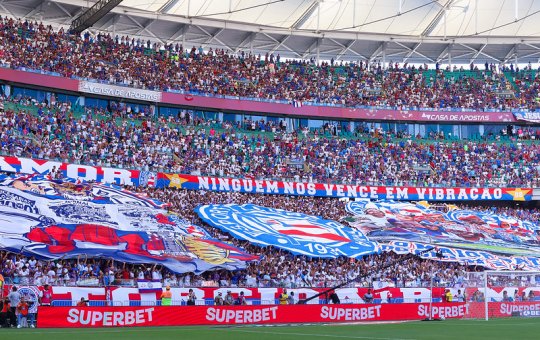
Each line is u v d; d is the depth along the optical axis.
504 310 40.06
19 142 51.09
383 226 57.53
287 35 76.94
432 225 59.69
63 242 38.88
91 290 35.19
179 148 60.72
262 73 73.56
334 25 77.00
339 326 29.64
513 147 73.62
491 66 81.50
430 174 69.00
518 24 77.81
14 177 44.62
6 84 57.12
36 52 59.59
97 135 57.19
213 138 64.12
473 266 54.06
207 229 49.12
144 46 71.69
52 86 58.41
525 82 79.56
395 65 80.25
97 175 52.66
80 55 62.50
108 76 62.50
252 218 52.19
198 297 38.50
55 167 50.81
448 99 76.19
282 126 69.94
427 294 44.59
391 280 47.97
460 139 74.69
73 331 25.30
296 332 24.86
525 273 41.31
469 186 68.38
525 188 68.62
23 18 67.38
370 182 65.62
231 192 59.34
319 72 76.69
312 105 70.94
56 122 56.12
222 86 69.12
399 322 33.62
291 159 65.69
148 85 64.00
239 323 32.44
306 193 62.31
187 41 75.81
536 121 74.94
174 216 47.88
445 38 79.25
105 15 68.00
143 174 54.91
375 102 73.69
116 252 39.81
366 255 51.84
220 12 72.31
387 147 71.31
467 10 76.75
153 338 21.27
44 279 35.41
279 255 48.41
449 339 21.42
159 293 37.38
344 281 45.81
